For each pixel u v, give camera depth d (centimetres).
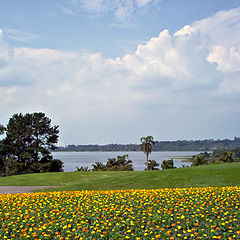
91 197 1344
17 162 5450
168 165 5750
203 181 1927
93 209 1082
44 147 5747
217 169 2239
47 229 890
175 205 1101
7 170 5388
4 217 1030
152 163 6000
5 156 5681
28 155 5428
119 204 1163
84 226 900
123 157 6888
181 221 909
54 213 1045
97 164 6456
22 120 5659
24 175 3133
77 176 2919
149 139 5975
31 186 2391
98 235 827
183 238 788
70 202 1238
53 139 5788
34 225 946
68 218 991
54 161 5738
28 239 823
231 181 1867
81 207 1111
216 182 1875
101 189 1956
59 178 2825
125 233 838
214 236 764
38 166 5447
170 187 1855
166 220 921
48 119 5812
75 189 2030
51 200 1305
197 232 815
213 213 962
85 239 805
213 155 8356
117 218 959
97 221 937
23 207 1175
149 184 1986
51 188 2162
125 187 1964
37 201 1279
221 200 1149
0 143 5656
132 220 930
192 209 1017
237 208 1023
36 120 5691
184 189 1485
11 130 5600
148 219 936
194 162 6006
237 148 8494
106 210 1060
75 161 13538
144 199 1226
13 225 921
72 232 852
